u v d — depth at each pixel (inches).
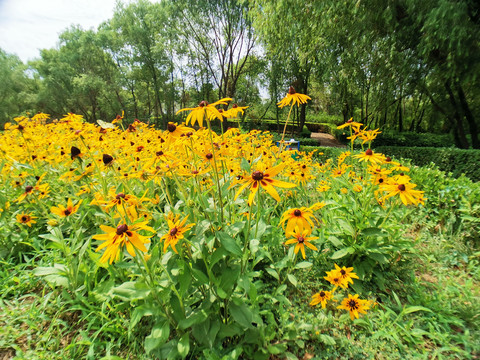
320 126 1358.3
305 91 810.2
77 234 85.3
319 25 369.7
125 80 1155.3
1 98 1120.8
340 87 546.0
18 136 148.5
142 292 52.1
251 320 56.6
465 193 124.0
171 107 1354.6
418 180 150.7
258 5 462.6
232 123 1006.4
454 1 259.3
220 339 63.1
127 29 1037.8
